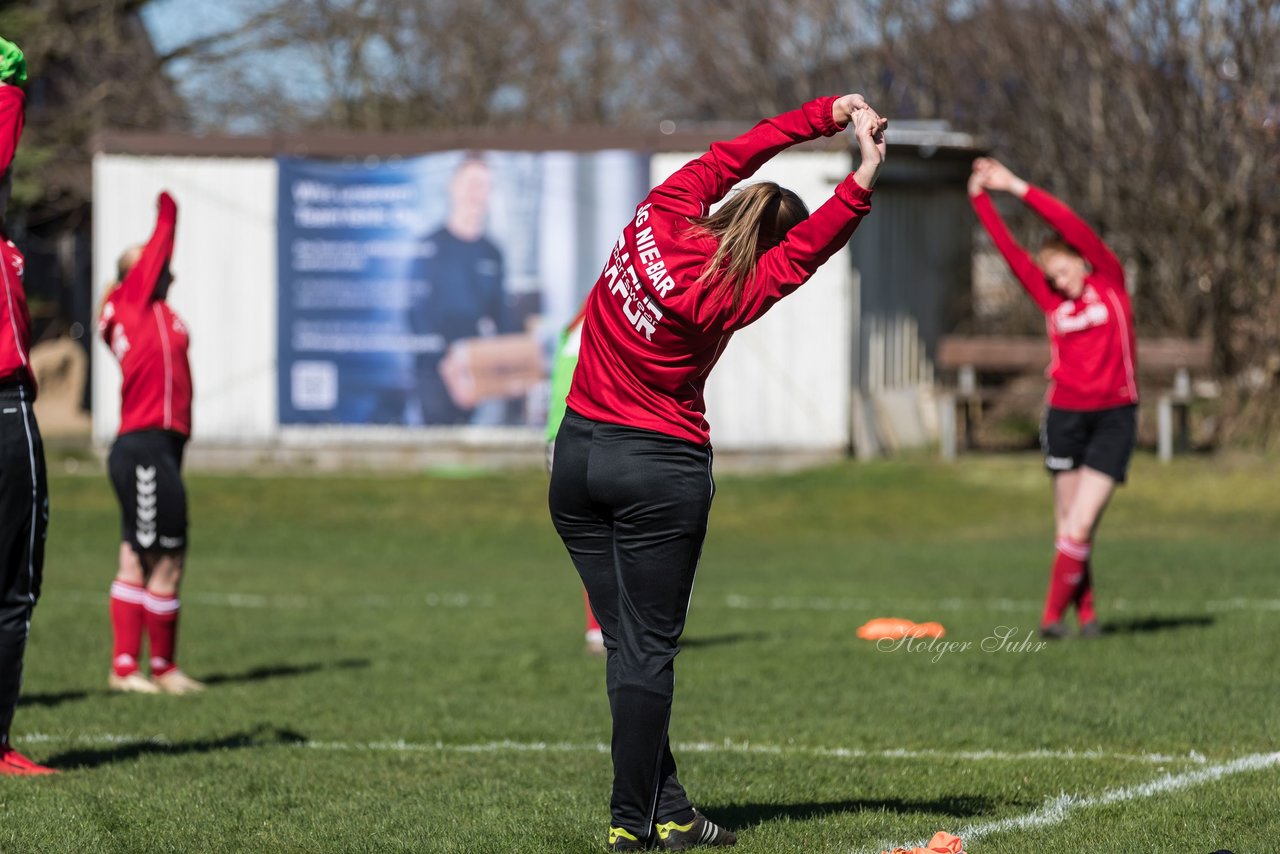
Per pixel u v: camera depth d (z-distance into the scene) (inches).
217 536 2559.1
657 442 666.2
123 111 4626.0
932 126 3742.6
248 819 773.3
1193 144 3240.7
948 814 780.6
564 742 1015.0
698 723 1062.4
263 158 3110.2
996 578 1963.6
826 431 3021.7
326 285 3117.6
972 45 4072.3
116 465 1230.9
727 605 1777.8
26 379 901.8
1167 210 3270.2
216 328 3132.4
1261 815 763.4
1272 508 2610.7
